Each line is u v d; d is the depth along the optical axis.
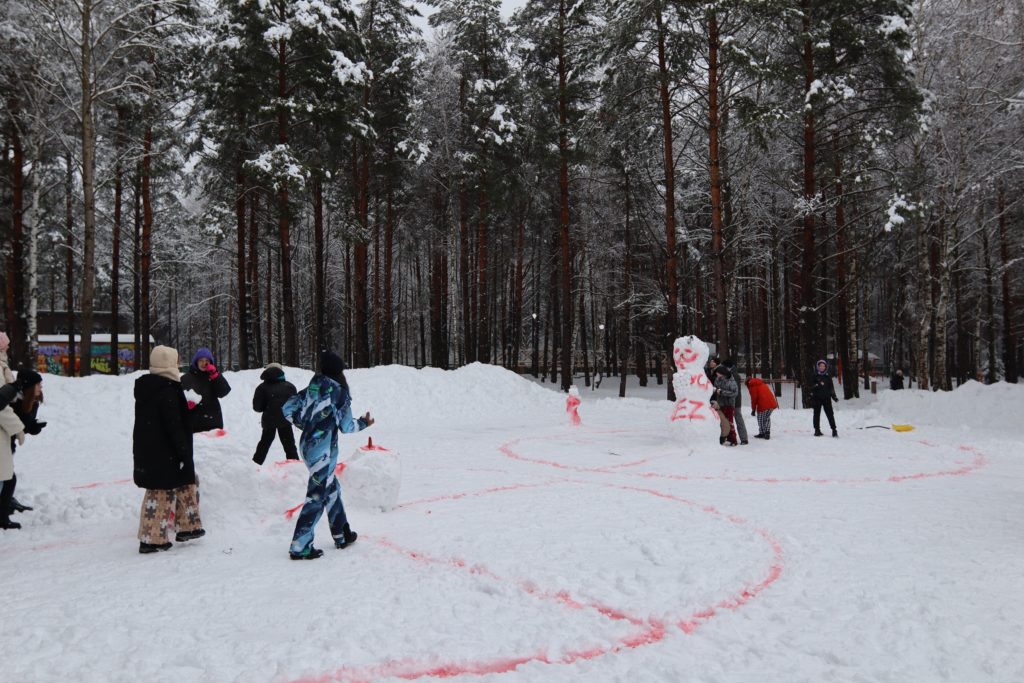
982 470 9.43
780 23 18.75
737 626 3.81
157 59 22.55
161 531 5.47
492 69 27.33
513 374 22.56
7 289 26.39
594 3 23.56
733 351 30.84
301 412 5.33
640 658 3.39
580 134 22.52
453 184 28.56
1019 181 23.47
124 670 3.22
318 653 3.40
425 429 15.79
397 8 27.42
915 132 18.69
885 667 3.25
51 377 15.30
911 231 26.78
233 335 50.81
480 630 3.72
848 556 5.13
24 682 3.11
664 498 7.42
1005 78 20.53
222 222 25.56
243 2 20.23
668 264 21.92
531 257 38.38
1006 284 31.83
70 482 8.81
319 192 24.98
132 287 38.06
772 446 12.15
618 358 43.84
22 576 4.86
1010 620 3.79
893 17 17.19
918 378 22.83
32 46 20.23
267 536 5.96
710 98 19.45
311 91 22.75
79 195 28.75
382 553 5.32
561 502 7.21
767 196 26.19
